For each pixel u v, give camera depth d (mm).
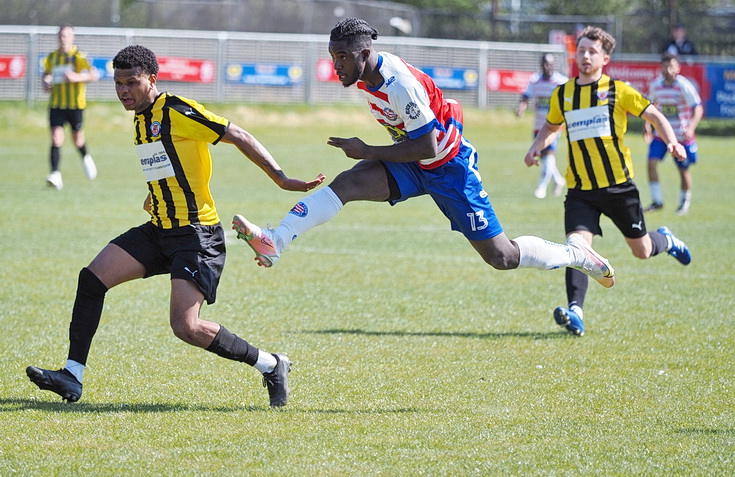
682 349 19719
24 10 94938
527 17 108375
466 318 22875
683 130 43750
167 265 15180
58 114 47938
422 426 14336
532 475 12203
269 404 15531
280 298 25031
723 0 147000
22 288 25484
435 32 105938
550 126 22766
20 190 47844
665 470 12398
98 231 35906
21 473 12172
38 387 15883
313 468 12414
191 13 100312
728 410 15320
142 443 13406
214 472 12258
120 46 87438
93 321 15117
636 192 22109
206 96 90125
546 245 17469
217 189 51406
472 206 16156
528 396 16125
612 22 102500
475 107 97875
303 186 14977
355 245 34562
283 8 102938
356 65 14578
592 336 20969
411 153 14969
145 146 14578
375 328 21656
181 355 18875
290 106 91875
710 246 34500
